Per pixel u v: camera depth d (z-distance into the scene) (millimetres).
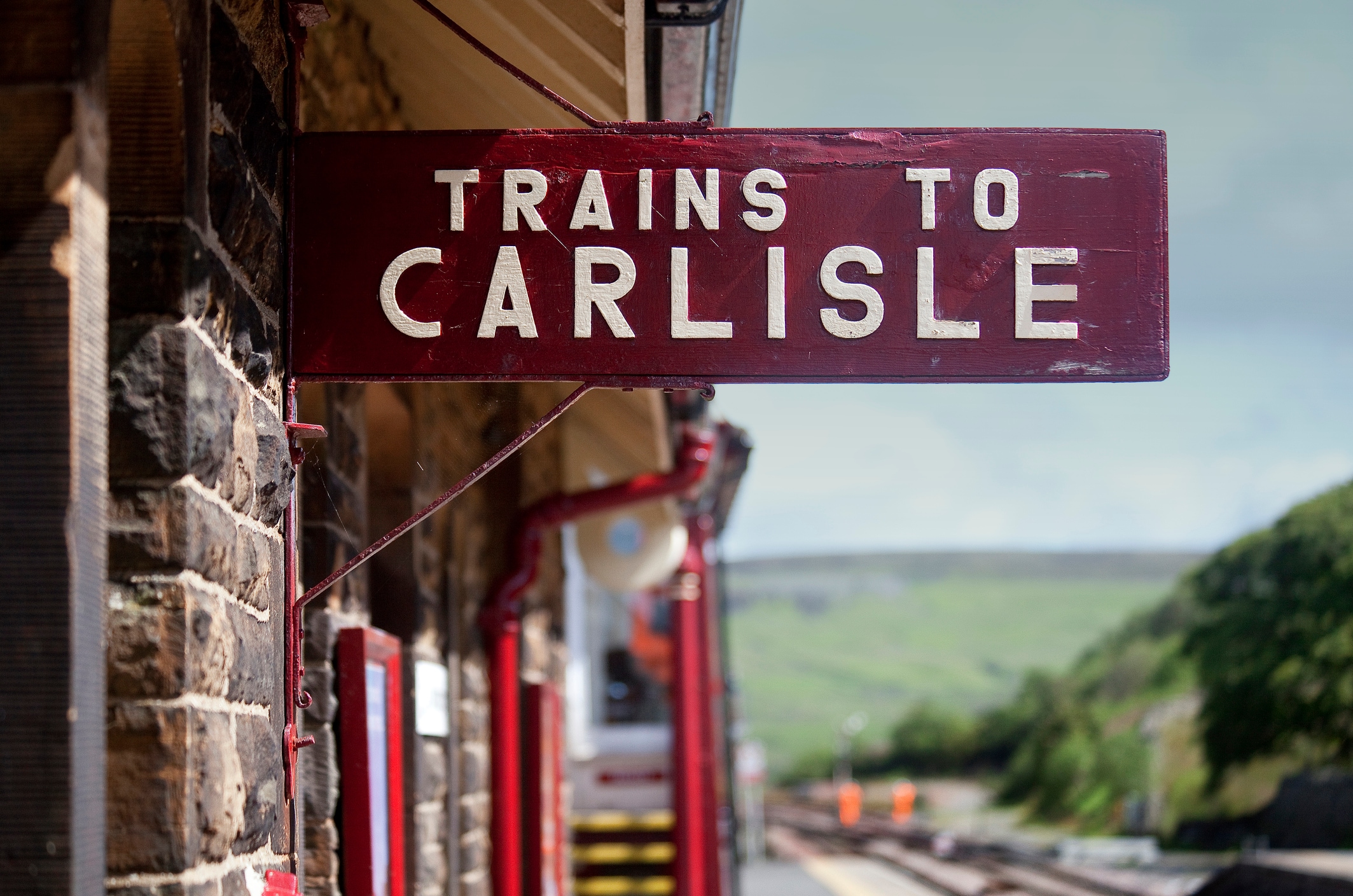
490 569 7016
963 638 153000
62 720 2059
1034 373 3178
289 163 3193
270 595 3000
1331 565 41688
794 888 26406
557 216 3207
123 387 2469
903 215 3213
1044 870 32000
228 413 2705
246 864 2768
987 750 90250
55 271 2111
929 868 33281
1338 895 14141
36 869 2045
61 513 2084
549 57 4109
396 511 4980
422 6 3279
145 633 2422
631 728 13594
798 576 169875
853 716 135000
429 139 3209
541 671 8633
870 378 3174
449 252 3189
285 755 3082
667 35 4238
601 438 9016
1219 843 41844
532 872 7465
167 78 2506
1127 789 52500
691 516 11797
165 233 2512
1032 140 3236
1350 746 38250
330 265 3180
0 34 2143
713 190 3211
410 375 3156
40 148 2133
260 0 3023
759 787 47969
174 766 2402
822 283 3191
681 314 3180
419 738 5004
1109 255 3211
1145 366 3180
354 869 3912
